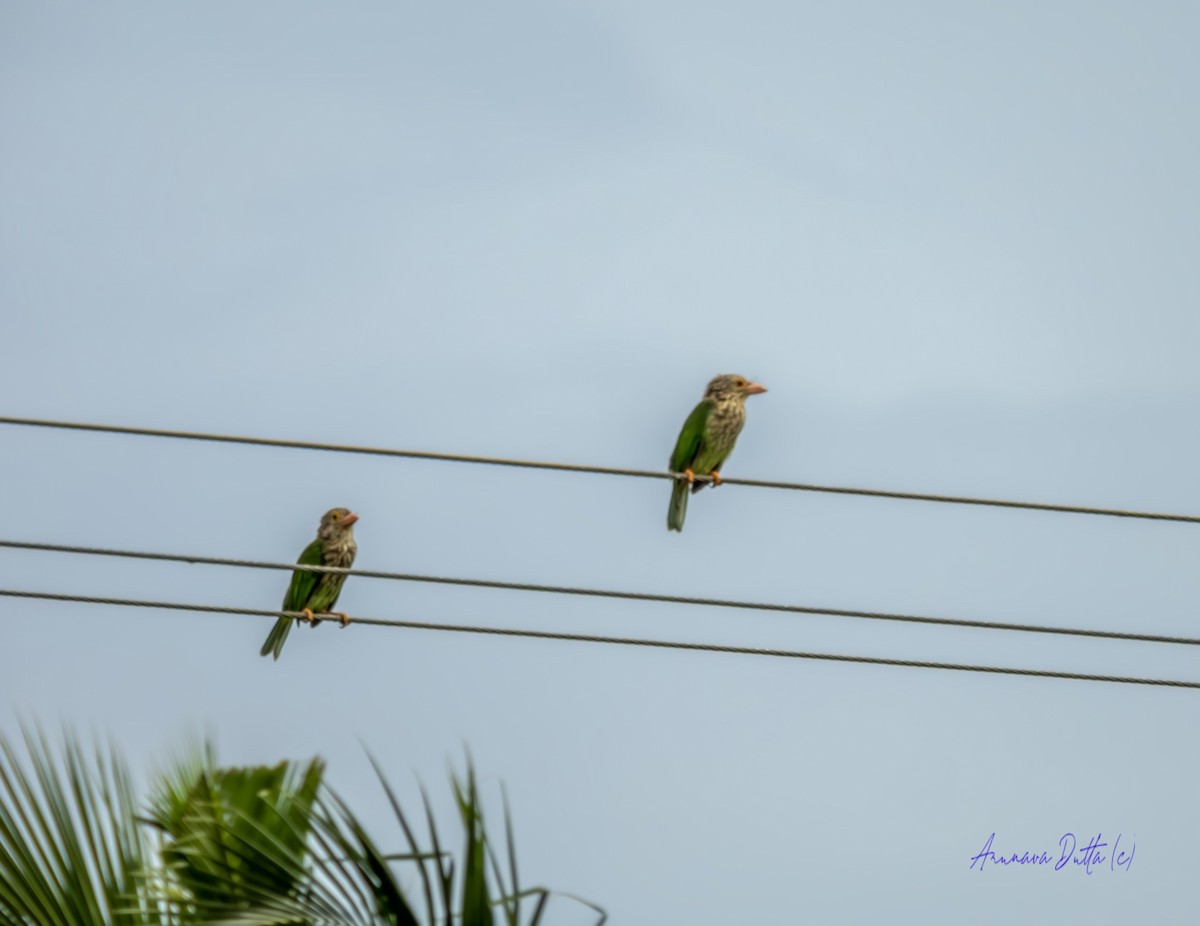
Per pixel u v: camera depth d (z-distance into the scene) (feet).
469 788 41.78
